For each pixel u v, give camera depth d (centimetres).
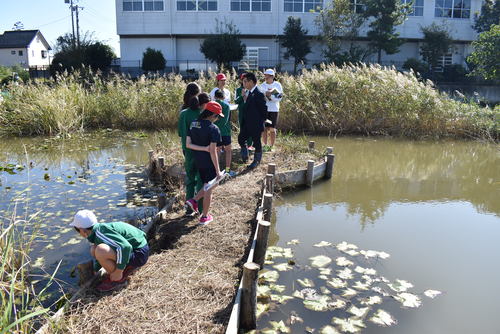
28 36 5378
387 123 1380
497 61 1678
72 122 1395
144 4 3419
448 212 683
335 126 1377
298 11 3503
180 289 374
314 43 3528
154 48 3544
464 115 1345
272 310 388
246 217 543
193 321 330
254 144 790
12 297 302
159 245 482
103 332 313
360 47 3484
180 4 3431
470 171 962
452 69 3400
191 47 3581
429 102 1339
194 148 496
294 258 501
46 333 307
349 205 713
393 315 386
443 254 520
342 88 1370
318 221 634
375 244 550
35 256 488
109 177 860
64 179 841
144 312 339
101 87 1562
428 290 432
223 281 389
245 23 3494
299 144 1009
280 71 3250
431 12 3600
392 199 749
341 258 496
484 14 3500
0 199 701
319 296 412
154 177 852
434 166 1005
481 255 519
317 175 840
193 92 547
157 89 1483
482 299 418
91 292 366
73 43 3175
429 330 365
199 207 545
